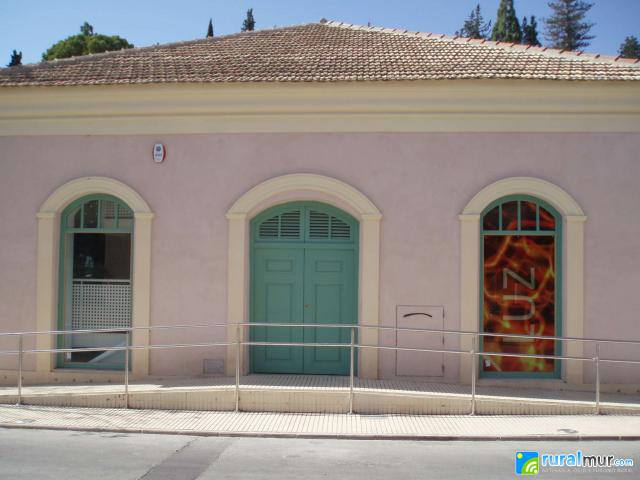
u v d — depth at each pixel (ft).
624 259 32.19
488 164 32.71
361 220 33.17
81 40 114.73
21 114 34.55
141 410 29.12
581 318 32.04
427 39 41.09
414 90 32.55
